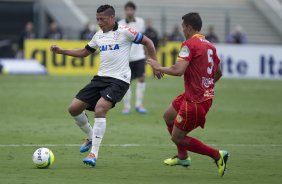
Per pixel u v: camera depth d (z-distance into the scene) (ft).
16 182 86.99
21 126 150.92
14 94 227.20
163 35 343.26
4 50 366.63
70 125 154.10
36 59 323.78
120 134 140.46
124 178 91.81
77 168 99.40
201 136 140.56
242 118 175.11
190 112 92.89
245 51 324.80
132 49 178.40
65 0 378.94
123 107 199.41
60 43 321.32
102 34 104.68
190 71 92.94
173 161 99.30
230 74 325.42
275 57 325.42
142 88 183.32
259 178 93.76
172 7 390.42
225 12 393.70
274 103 216.74
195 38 93.56
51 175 92.68
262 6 395.75
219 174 95.14
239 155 115.96
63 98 217.15
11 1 392.27
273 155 116.26
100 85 103.45
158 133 142.82
